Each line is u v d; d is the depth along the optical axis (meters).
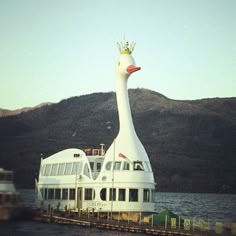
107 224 85.25
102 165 93.19
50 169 104.62
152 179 91.56
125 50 96.00
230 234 72.31
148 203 90.06
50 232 83.19
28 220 94.25
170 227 78.44
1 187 91.00
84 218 89.31
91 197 93.38
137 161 90.44
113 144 92.44
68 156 101.25
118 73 95.25
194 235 72.88
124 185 89.00
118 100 94.75
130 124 93.50
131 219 88.06
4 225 90.69
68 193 98.75
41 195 104.88
